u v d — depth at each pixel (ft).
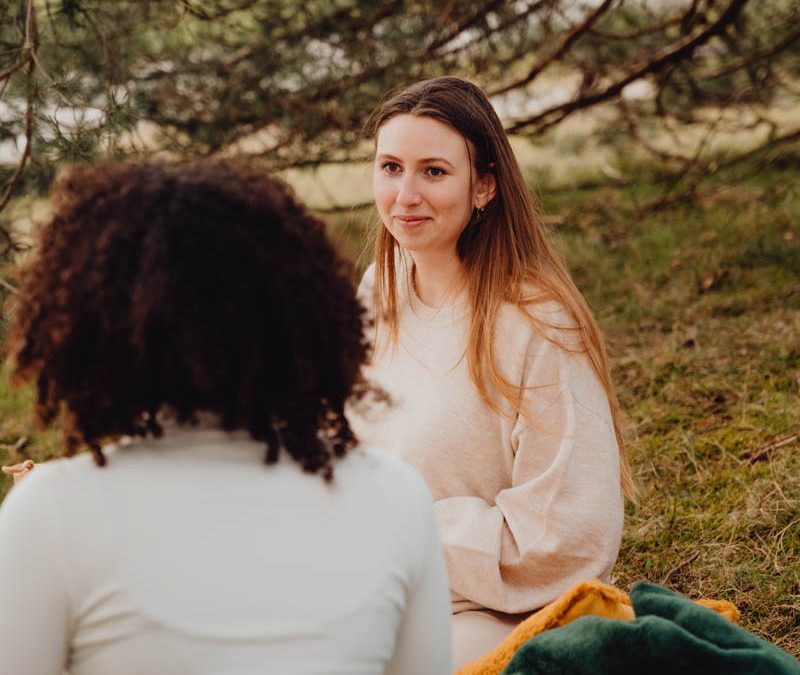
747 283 14.66
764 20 16.66
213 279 3.74
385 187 7.20
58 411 3.95
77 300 3.72
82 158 10.77
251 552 3.77
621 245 16.61
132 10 15.07
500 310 6.99
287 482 3.90
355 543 3.92
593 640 4.71
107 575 3.67
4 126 11.68
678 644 4.62
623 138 18.81
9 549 3.68
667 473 10.64
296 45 16.01
